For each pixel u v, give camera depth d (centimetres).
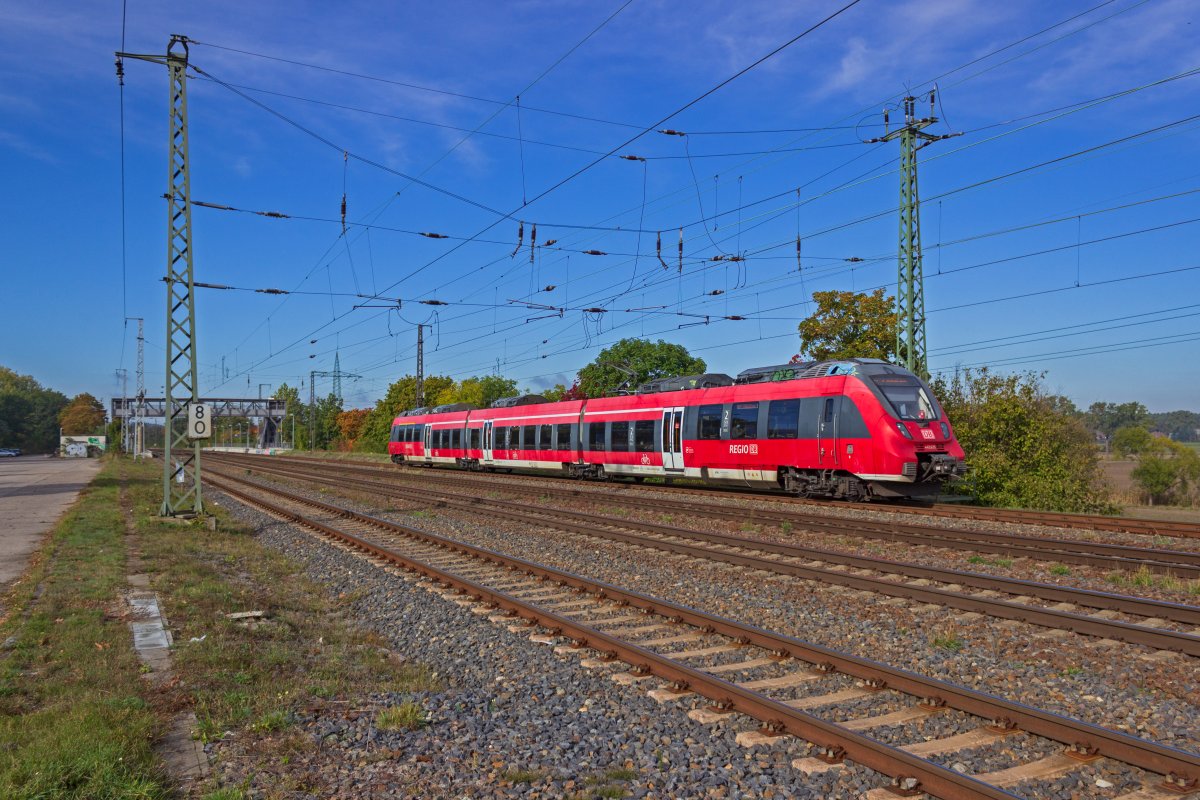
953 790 484
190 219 2028
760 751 572
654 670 749
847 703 661
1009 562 1287
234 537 1845
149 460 7581
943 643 835
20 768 505
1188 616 892
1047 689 698
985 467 2412
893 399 2066
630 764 562
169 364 2055
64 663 782
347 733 616
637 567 1345
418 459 4922
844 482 2161
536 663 812
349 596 1198
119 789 494
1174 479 4575
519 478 3672
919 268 2616
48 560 1393
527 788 523
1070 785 506
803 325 3494
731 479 2545
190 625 942
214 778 533
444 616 1032
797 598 1073
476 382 7312
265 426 12594
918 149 2641
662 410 2825
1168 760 507
